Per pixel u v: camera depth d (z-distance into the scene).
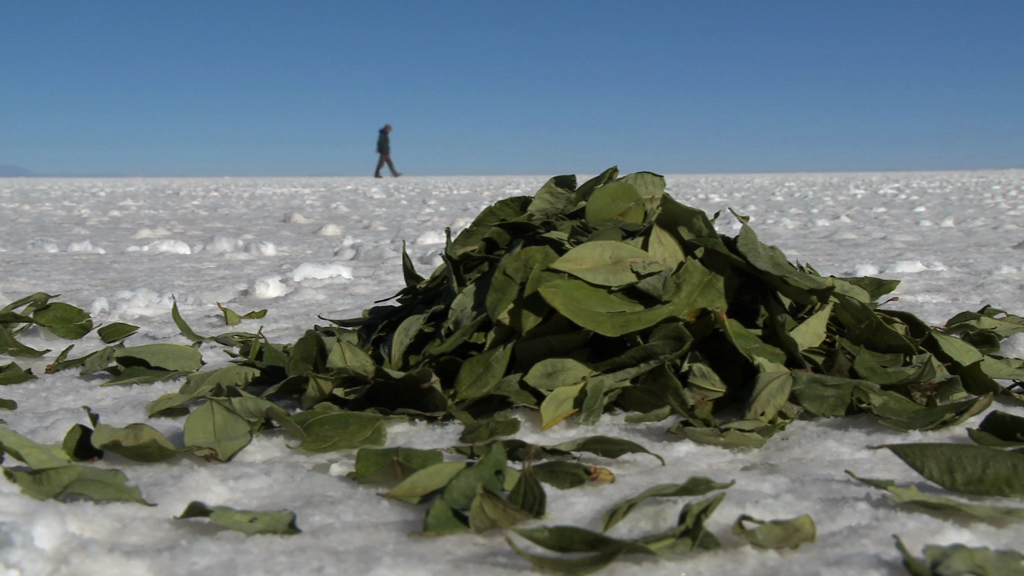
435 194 18.47
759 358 2.22
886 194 16.67
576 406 2.16
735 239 2.51
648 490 1.56
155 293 4.50
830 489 1.67
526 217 2.70
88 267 5.77
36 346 3.29
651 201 2.60
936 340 2.48
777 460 1.90
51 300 4.29
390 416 2.14
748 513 1.54
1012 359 2.61
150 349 2.80
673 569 1.36
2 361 3.03
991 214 10.52
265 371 2.58
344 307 4.11
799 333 2.33
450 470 1.67
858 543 1.43
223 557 1.40
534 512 1.50
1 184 27.95
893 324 2.54
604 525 1.49
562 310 2.21
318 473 1.83
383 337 2.65
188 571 1.36
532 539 1.39
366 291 4.59
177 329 3.59
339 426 2.02
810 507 1.57
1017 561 1.34
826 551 1.41
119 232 8.86
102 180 37.62
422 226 9.65
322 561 1.37
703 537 1.42
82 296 4.43
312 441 1.97
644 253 2.36
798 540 1.41
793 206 12.97
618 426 2.12
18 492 1.63
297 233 8.88
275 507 1.64
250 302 4.29
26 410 2.36
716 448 1.96
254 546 1.45
